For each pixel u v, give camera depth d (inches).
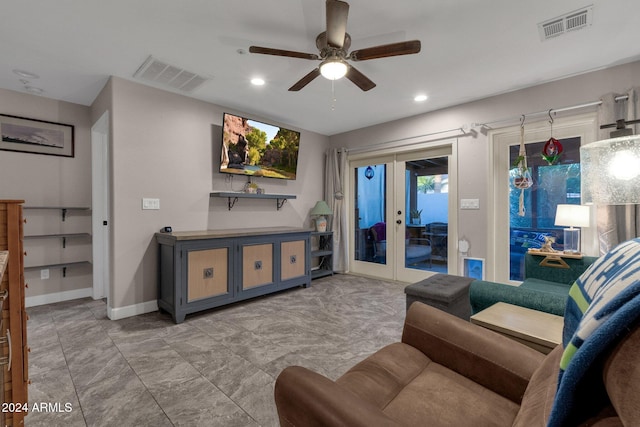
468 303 96.7
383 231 183.0
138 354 85.8
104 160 141.9
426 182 163.6
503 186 133.4
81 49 94.6
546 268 107.8
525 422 26.9
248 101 139.9
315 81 118.8
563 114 116.3
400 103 142.2
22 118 124.6
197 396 67.0
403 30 85.4
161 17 79.5
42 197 129.8
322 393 30.3
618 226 101.9
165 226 126.3
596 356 17.3
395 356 49.3
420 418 37.0
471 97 134.6
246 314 119.2
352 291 153.2
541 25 83.0
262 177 164.6
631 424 14.1
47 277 132.1
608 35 87.6
